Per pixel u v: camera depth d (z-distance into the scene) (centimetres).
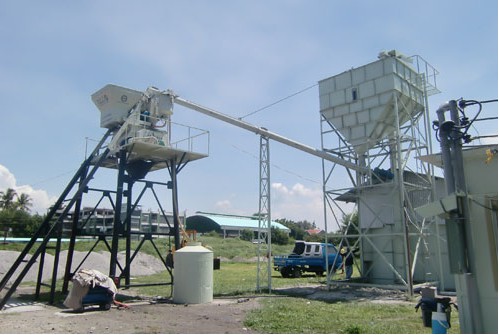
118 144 1756
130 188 1883
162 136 1806
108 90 1850
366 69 2209
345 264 2644
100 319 1224
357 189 2273
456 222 858
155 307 1481
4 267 2753
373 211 2180
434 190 2125
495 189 904
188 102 1917
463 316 865
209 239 6512
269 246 2061
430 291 1116
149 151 1802
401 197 1933
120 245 4662
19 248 3988
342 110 2284
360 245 2347
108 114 1888
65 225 2022
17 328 1079
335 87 2333
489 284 877
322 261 3253
